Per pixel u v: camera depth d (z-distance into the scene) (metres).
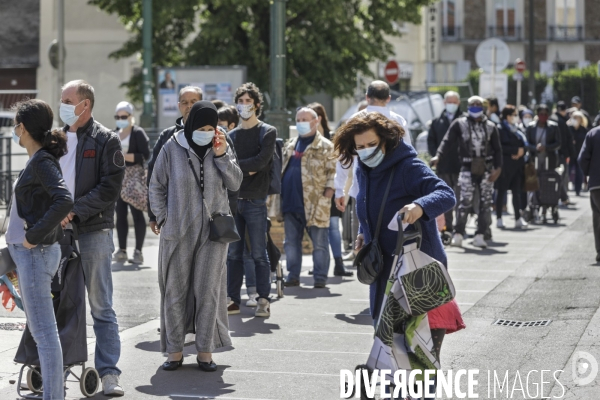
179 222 8.92
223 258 9.08
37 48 52.66
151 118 29.55
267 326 11.42
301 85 37.53
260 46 36.47
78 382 8.76
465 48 70.81
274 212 14.52
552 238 20.70
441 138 20.20
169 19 37.16
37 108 7.39
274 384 8.67
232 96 29.77
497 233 21.98
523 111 28.84
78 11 52.00
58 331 8.05
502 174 22.56
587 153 16.22
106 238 8.44
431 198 6.67
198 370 9.23
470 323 11.34
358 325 11.48
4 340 10.49
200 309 9.08
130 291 14.05
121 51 40.47
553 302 12.51
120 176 8.38
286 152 14.41
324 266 14.43
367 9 39.22
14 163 26.73
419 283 6.60
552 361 9.28
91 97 8.41
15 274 7.97
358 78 39.81
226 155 8.96
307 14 36.81
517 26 71.56
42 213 7.39
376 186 7.03
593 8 73.00
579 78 58.75
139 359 9.71
